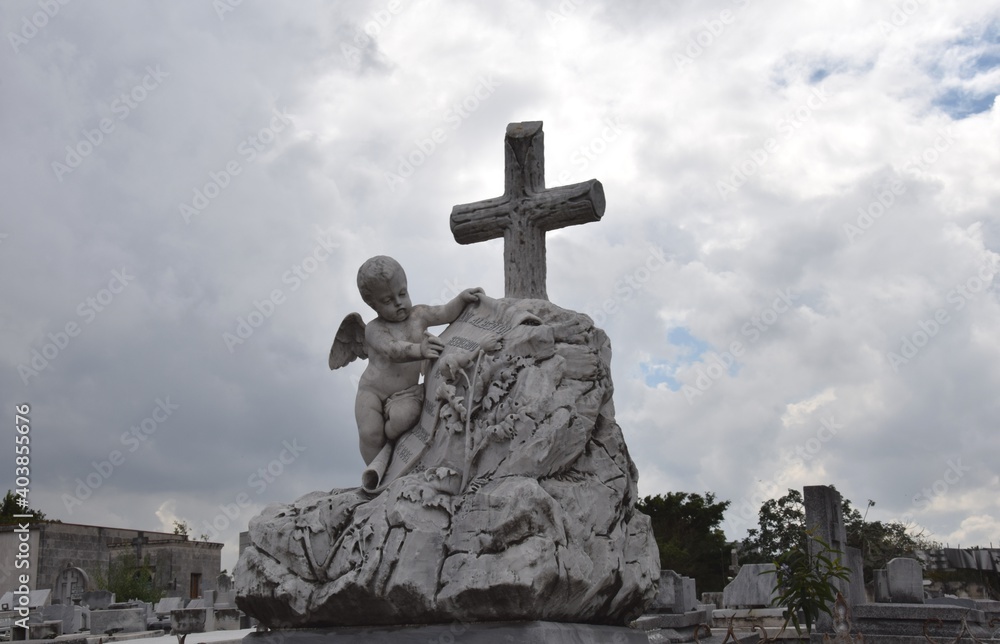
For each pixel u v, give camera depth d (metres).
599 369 6.05
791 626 12.83
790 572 7.79
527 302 6.14
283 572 5.55
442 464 5.71
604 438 6.08
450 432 5.77
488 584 4.88
